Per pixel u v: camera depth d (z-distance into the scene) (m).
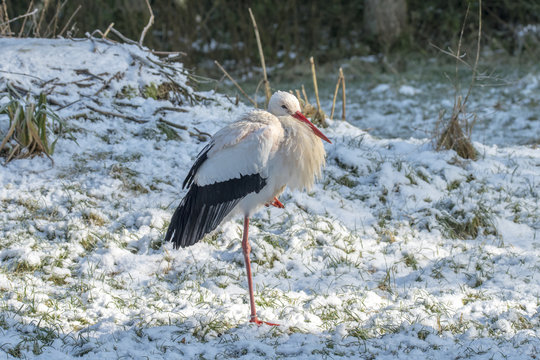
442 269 9.89
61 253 9.77
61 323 7.89
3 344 7.13
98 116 13.33
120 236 10.34
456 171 12.67
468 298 8.96
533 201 12.04
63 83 13.76
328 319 8.27
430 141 14.05
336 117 20.61
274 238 10.39
